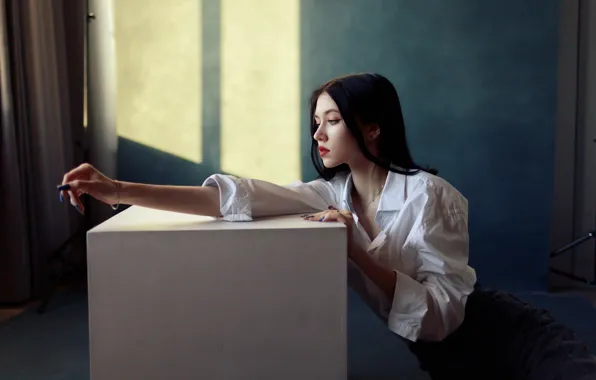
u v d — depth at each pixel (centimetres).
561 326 123
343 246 100
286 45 312
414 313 113
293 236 100
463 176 314
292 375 101
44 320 260
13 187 274
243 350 100
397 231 125
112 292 99
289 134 316
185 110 315
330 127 128
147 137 316
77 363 212
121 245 98
